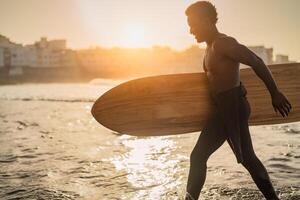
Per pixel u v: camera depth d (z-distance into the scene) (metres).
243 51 2.09
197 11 2.27
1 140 5.78
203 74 2.69
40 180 3.36
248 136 2.29
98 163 4.05
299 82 2.92
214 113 2.35
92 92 30.58
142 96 2.77
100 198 2.81
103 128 7.36
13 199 2.82
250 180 3.20
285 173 3.40
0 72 118.56
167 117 2.75
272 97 2.09
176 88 2.73
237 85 2.25
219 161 4.02
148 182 3.24
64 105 15.33
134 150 4.85
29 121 8.80
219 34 2.28
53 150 4.88
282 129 6.78
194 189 2.29
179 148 4.95
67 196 2.87
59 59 137.38
